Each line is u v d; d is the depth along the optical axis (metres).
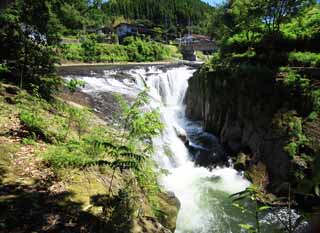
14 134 5.40
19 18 8.59
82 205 3.77
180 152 11.08
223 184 9.17
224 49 18.20
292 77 9.95
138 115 4.77
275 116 9.88
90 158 4.23
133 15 72.56
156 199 5.52
